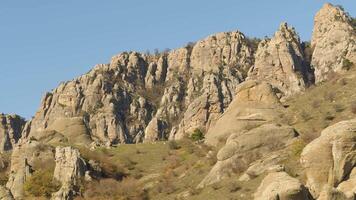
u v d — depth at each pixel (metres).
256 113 76.00
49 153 78.94
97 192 69.56
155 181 73.56
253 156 61.22
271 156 59.03
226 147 62.69
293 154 58.12
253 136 62.47
